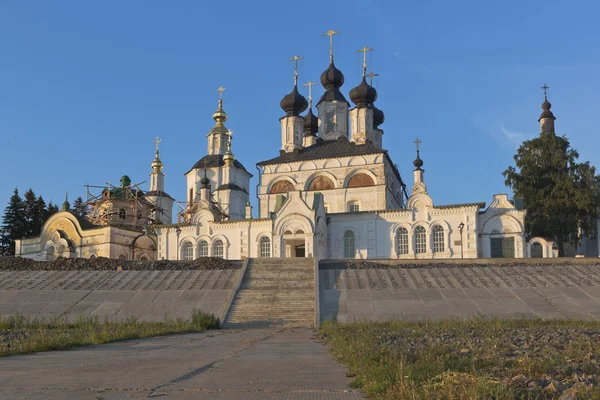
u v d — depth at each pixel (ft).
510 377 41.55
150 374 44.83
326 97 272.92
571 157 251.80
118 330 95.96
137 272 160.86
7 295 140.67
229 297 135.13
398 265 166.61
